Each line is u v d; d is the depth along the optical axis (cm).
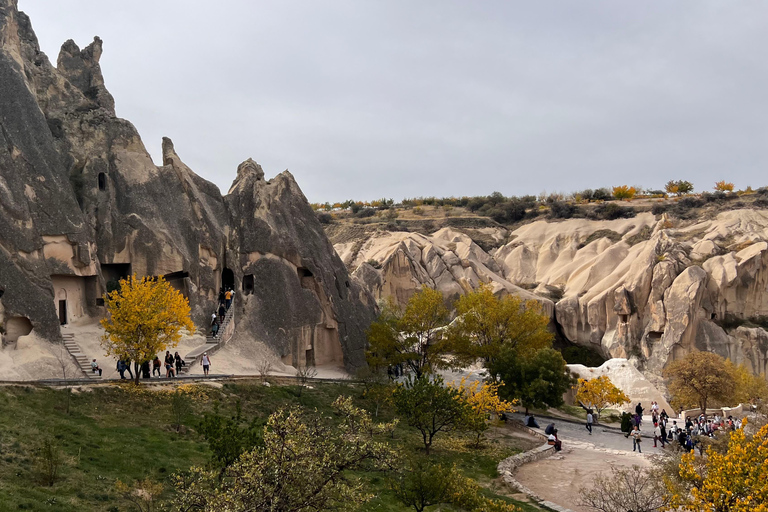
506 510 2625
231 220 6162
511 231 15038
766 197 13862
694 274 10531
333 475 1852
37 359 4247
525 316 6331
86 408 3569
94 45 6269
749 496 2152
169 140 6097
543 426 5400
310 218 6738
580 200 16888
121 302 4138
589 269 12081
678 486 2580
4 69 5009
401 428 4694
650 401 6662
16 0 5616
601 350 10825
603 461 4269
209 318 5612
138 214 5459
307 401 4747
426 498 2719
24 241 4569
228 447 2434
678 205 14438
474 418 4178
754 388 8025
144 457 3000
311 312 6194
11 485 2373
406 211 17212
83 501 2398
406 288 11219
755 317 10775
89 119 5634
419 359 5825
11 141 4791
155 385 4206
